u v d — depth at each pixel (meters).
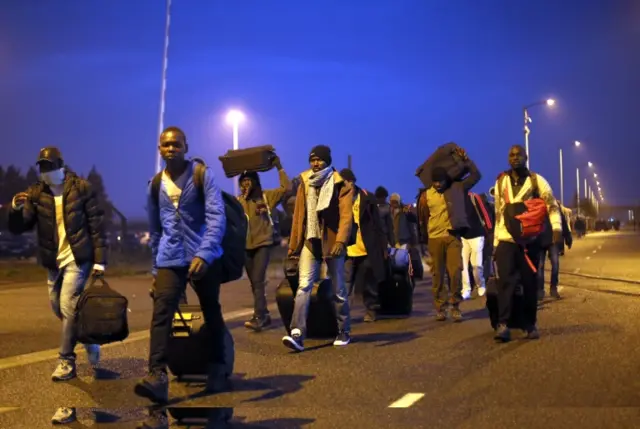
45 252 6.92
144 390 5.63
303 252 8.66
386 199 13.41
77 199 6.82
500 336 8.62
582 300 12.91
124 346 9.02
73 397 6.37
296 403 6.03
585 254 34.50
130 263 29.69
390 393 6.28
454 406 5.78
